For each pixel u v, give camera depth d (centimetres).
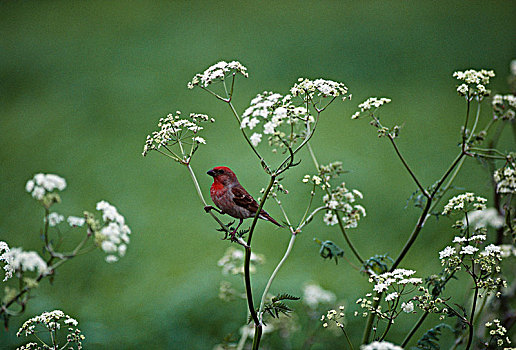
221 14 3244
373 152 1658
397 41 2633
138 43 2853
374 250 1144
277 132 434
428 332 443
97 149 1784
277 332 740
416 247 1144
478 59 2381
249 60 2555
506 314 549
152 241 1238
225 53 2655
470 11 3020
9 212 1357
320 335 741
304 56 2555
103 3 3572
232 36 2881
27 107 2150
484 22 2836
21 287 361
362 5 3234
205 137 1839
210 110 2078
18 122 2008
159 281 1031
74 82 2375
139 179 1570
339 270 1057
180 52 2705
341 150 1666
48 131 1919
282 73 2380
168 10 3362
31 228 1270
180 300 884
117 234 368
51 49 2784
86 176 1591
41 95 2264
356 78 2317
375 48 2584
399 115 1945
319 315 724
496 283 425
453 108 1967
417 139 1739
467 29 2759
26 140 1856
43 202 356
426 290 427
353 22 2969
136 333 816
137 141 1847
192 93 2231
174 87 2308
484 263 429
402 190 1380
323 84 446
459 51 2492
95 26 3128
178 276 1045
